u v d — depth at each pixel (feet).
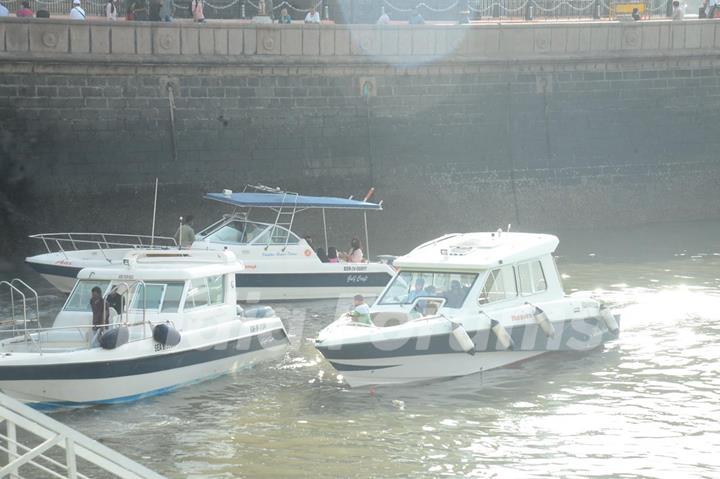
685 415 86.53
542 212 186.09
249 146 165.99
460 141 180.24
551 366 100.73
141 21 159.22
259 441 80.38
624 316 119.85
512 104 183.11
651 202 193.26
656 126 193.26
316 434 81.92
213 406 88.89
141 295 95.25
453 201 179.93
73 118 154.71
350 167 172.96
